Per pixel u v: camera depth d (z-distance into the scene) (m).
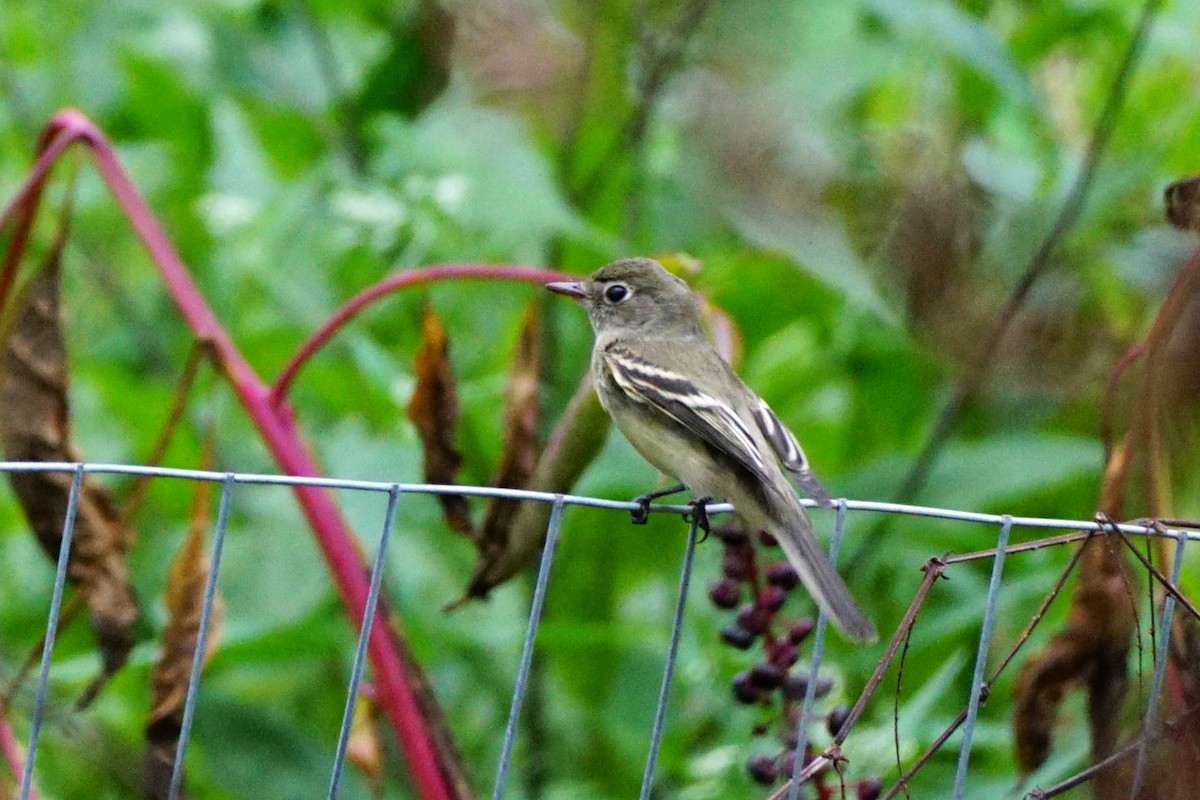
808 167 12.91
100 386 12.26
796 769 7.18
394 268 12.70
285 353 12.66
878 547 11.68
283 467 8.66
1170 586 7.24
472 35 13.43
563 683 11.83
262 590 11.19
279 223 12.31
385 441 11.48
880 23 13.97
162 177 14.34
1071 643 8.42
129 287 14.41
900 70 13.93
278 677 12.00
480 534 8.93
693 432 9.17
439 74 13.53
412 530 11.75
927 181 12.81
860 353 13.03
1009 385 12.62
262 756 9.98
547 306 12.41
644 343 9.73
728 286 12.52
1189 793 7.67
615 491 11.67
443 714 8.85
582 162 13.30
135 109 14.20
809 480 8.34
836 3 13.90
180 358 13.77
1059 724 10.15
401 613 11.05
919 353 12.66
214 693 10.12
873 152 13.10
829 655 11.31
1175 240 12.72
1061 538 7.27
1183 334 8.88
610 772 11.66
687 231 13.32
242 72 13.88
